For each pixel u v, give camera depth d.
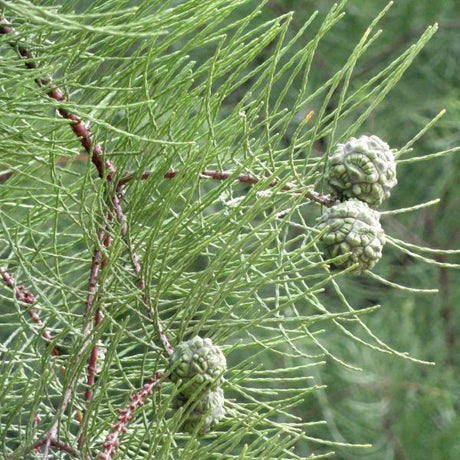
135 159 0.51
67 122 0.50
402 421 1.06
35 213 0.55
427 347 1.13
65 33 0.50
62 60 0.51
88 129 0.50
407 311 1.10
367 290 1.17
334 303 1.13
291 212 0.49
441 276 1.19
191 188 0.49
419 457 1.06
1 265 0.53
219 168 0.51
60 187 0.50
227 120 0.51
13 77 0.48
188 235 0.51
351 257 0.50
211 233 0.51
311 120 1.18
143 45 0.49
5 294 0.56
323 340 1.09
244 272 0.49
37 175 0.56
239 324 0.50
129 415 0.49
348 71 0.51
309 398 1.08
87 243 0.50
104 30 0.44
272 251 0.53
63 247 0.54
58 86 0.49
